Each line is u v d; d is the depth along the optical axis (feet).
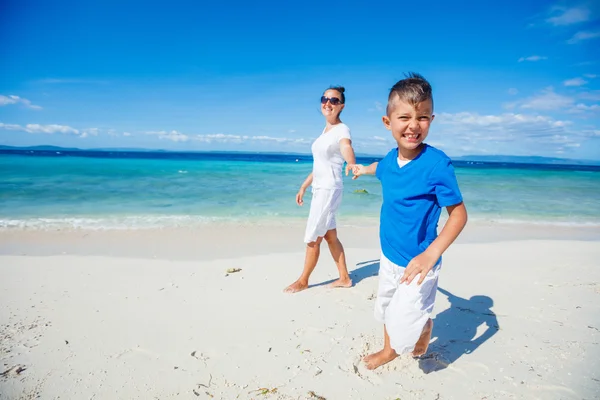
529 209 32.89
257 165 102.42
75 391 7.23
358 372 7.94
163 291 12.34
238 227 22.97
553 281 13.43
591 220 28.17
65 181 46.98
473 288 12.78
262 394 7.18
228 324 10.07
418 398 7.09
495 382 7.54
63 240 19.04
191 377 7.72
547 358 8.36
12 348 8.70
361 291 12.57
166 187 43.34
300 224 24.12
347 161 11.20
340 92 12.17
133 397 7.09
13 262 15.17
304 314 10.73
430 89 6.32
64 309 10.83
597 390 7.21
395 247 7.31
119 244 18.43
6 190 37.50
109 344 8.95
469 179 67.46
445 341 9.21
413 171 6.66
